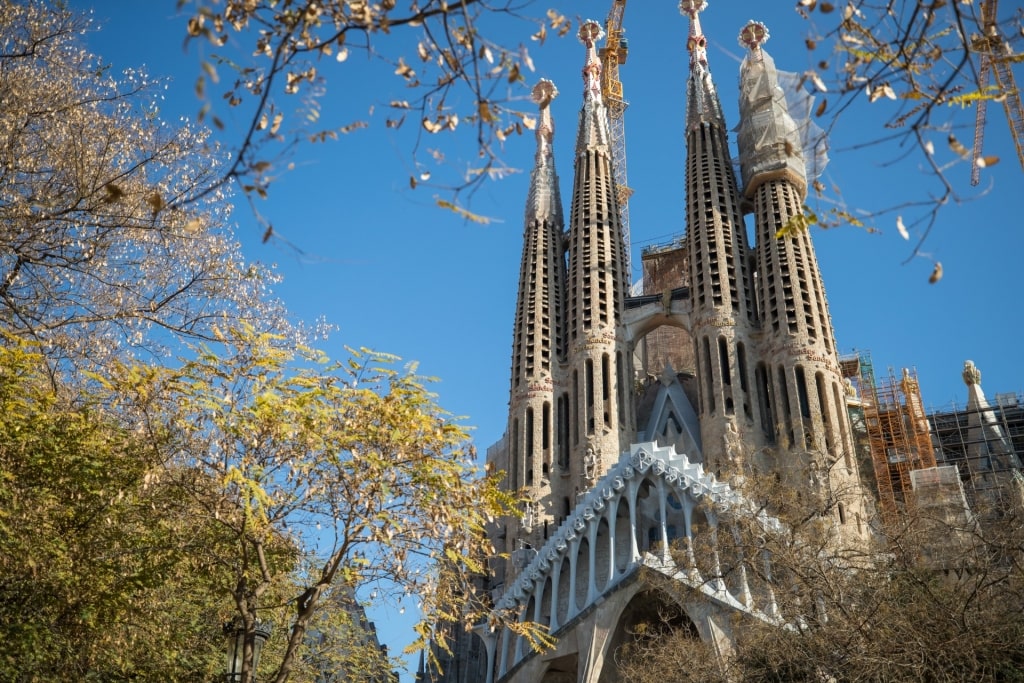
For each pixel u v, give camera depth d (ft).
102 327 88.07
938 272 34.14
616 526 217.97
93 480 81.05
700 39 340.59
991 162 33.91
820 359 255.70
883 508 146.82
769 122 296.92
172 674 91.20
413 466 83.30
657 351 343.87
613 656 204.44
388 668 119.44
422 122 39.42
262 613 91.66
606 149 331.77
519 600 221.25
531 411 284.00
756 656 123.03
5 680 77.05
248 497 75.41
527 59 36.52
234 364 82.64
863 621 107.55
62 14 87.92
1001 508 132.16
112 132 85.15
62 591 79.46
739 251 288.51
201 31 32.81
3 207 79.10
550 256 315.58
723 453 249.14
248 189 34.27
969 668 104.47
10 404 79.00
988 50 39.73
